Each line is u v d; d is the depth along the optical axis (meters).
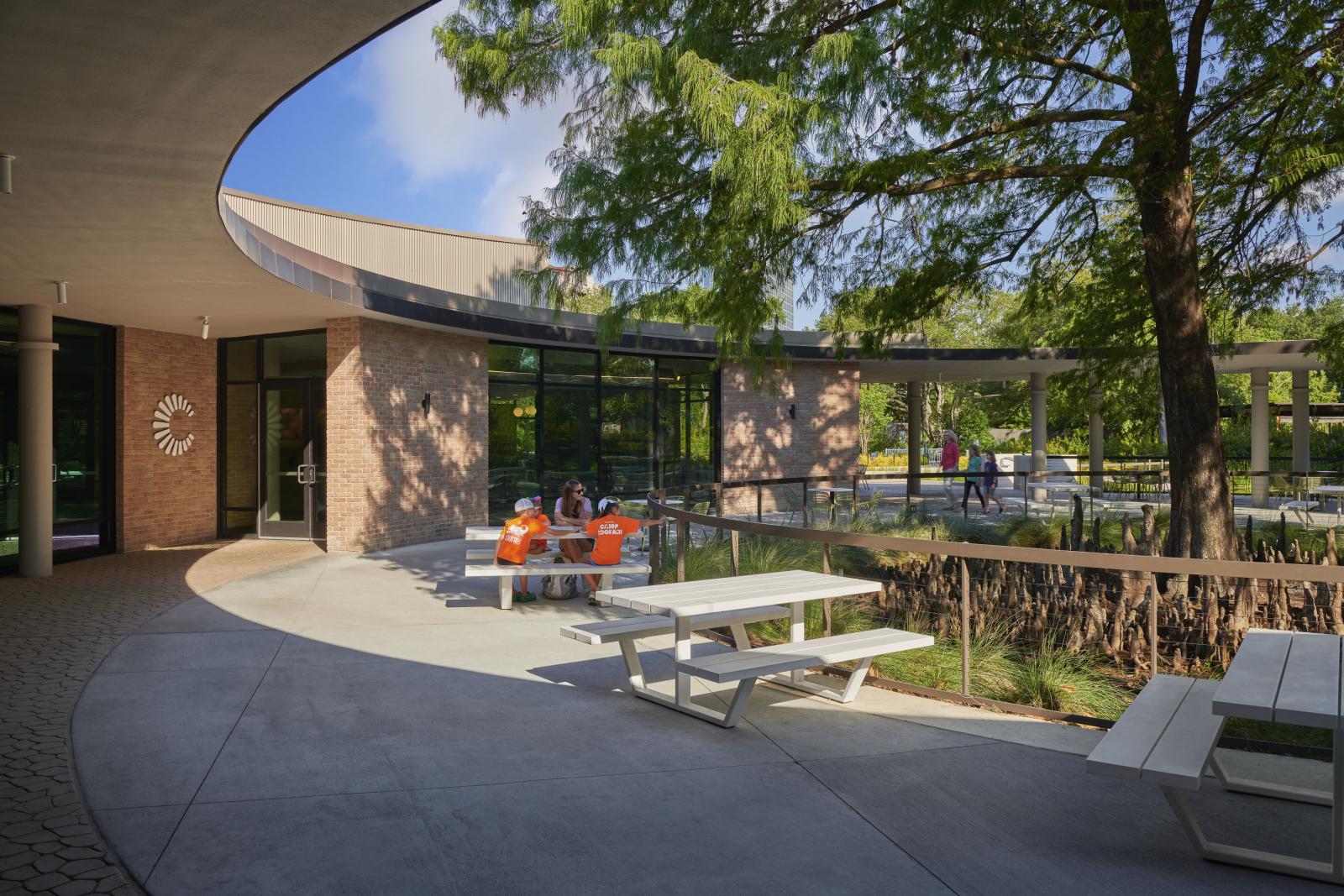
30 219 7.33
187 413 15.30
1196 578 8.23
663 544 10.64
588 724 5.63
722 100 7.12
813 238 9.73
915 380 28.59
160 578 11.57
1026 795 4.46
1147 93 7.95
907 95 8.05
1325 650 4.37
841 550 10.76
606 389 19.62
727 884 3.56
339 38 4.13
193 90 4.70
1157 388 12.62
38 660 7.26
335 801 4.39
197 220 7.39
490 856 3.81
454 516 16.09
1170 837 3.99
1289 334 21.88
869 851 3.85
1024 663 6.65
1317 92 8.23
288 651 7.61
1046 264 10.89
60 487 12.98
